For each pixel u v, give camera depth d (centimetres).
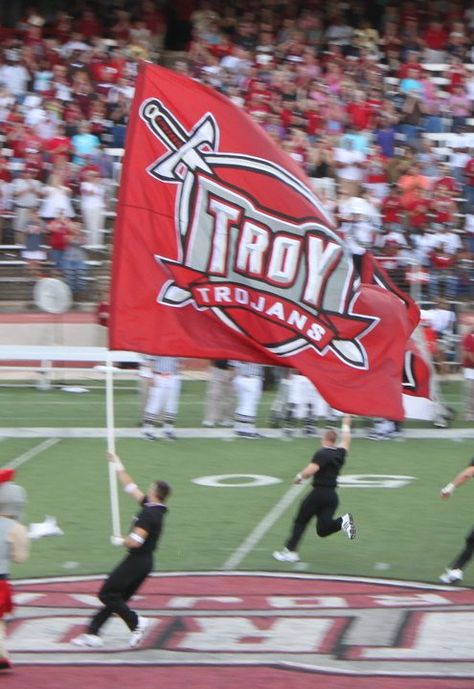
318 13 11100
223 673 3419
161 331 4634
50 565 4553
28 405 7694
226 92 10075
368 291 4878
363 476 6088
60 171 8869
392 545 4894
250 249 4738
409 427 7388
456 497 5681
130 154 4669
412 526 5178
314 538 5006
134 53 10188
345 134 9681
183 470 6144
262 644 3669
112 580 3619
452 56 10900
